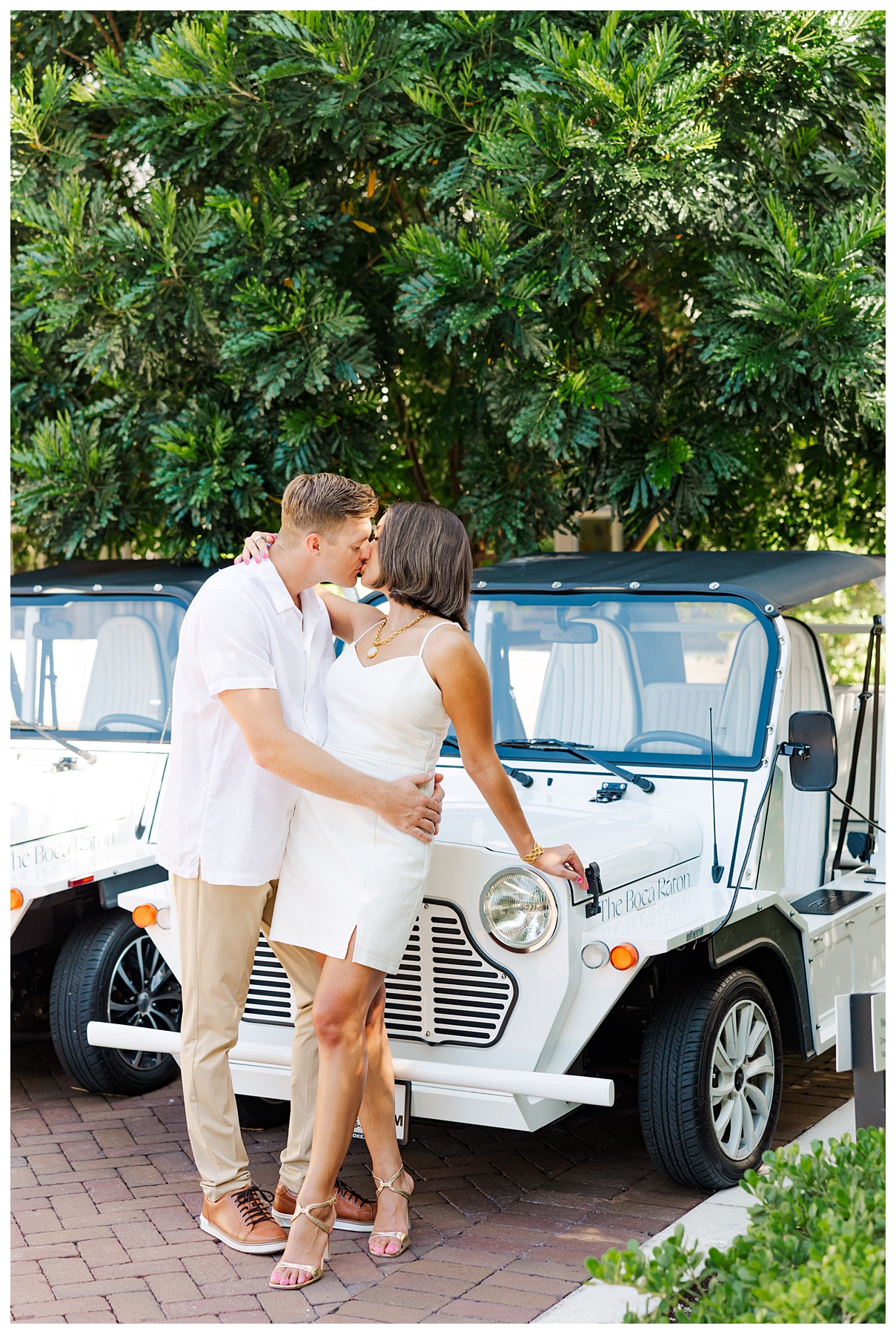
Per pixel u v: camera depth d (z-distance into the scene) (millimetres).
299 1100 3676
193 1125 3639
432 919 3641
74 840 4762
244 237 6223
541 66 5672
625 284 7125
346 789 3252
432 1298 3248
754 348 5891
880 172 6262
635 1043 4320
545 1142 4418
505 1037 3594
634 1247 2541
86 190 6477
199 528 6609
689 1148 3691
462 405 7098
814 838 4766
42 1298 3275
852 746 5477
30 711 5824
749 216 6309
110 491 6668
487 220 5855
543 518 6898
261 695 3307
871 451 7293
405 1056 3721
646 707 4508
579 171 5625
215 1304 3240
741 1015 3912
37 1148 4383
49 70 6785
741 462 6613
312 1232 3369
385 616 3693
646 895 3811
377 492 7414
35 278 6406
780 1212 2545
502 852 3568
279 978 3910
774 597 4391
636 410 6328
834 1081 4973
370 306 6922
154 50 6289
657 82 5543
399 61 5945
